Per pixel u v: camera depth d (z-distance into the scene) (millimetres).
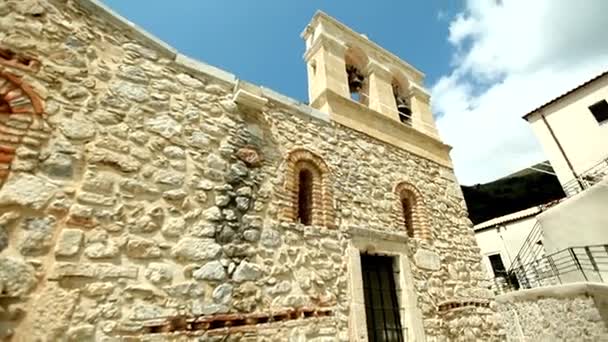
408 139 6133
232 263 3047
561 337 4273
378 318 4051
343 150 4926
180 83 3654
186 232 2908
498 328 5082
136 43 3504
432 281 4676
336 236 4047
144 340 2342
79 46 3029
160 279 2592
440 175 6270
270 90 4512
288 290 3303
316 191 4262
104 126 2867
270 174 3869
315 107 5477
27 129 2439
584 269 6375
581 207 6672
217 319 2730
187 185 3131
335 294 3646
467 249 5645
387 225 4703
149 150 3055
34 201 2262
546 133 11852
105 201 2596
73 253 2287
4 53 2555
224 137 3693
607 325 3676
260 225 3447
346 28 6797
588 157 10523
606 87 10633
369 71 6707
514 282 11227
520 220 12703
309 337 3213
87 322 2170
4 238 2064
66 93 2766
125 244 2549
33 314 1999
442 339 4246
